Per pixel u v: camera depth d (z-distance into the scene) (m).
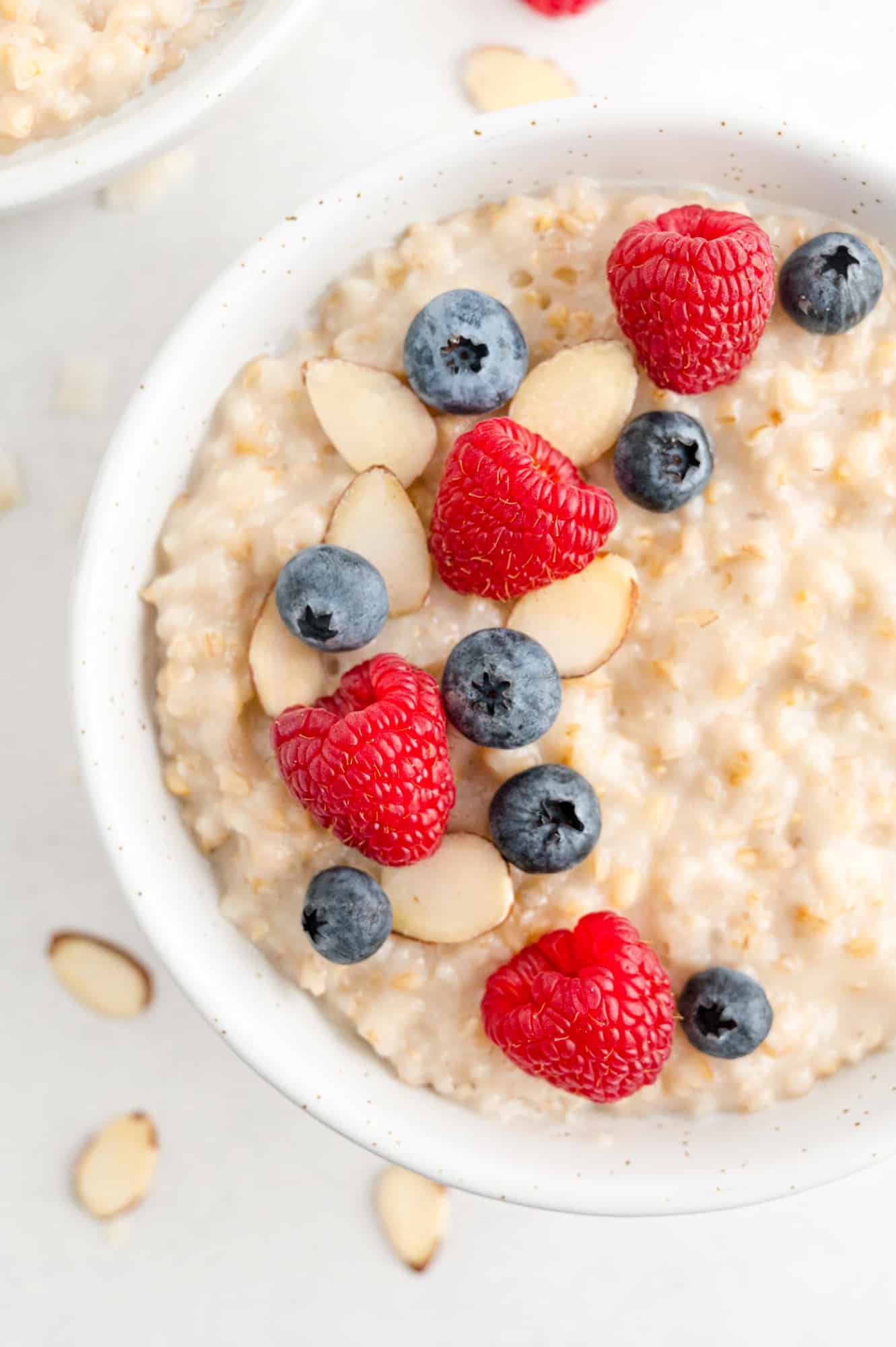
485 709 0.37
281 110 0.43
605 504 0.37
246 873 0.38
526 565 0.37
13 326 0.43
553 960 0.38
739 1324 0.44
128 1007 0.43
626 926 0.37
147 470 0.38
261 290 0.38
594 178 0.39
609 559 0.38
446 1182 0.39
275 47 0.40
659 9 0.43
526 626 0.38
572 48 0.43
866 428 0.39
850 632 0.39
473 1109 0.39
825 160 0.38
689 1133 0.39
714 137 0.38
